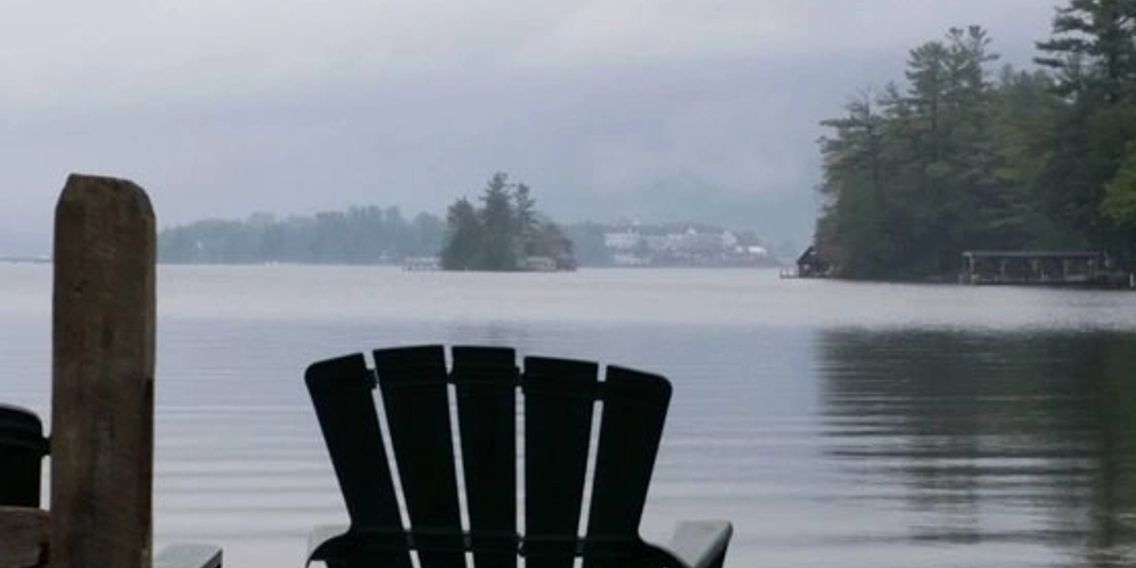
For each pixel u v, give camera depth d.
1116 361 49.94
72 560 5.23
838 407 33.75
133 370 5.20
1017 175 165.62
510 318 85.25
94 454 5.21
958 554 16.06
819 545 16.62
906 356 53.06
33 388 35.41
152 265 5.23
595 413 8.42
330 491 20.16
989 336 67.25
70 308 5.20
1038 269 182.38
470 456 7.81
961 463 23.95
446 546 7.89
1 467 6.46
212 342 59.91
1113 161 152.88
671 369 46.31
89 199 5.19
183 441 26.03
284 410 31.78
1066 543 16.75
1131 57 153.88
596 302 118.12
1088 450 25.64
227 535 16.75
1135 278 162.00
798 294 147.62
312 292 144.38
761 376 43.56
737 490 20.92
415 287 165.00
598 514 7.69
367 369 7.88
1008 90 197.38
